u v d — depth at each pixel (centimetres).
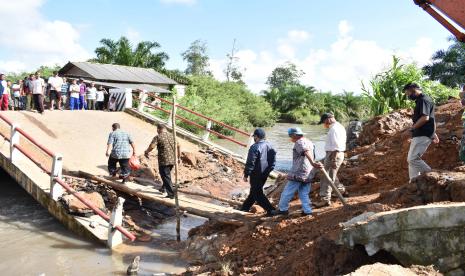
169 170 959
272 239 683
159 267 709
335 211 683
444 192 539
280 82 10812
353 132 1327
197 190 1208
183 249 791
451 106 1105
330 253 479
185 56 7781
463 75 3584
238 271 629
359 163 1002
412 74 1456
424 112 650
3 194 1111
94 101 1888
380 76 1477
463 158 595
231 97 5047
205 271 660
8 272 677
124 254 769
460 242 375
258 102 5481
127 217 934
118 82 3203
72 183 1012
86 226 844
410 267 391
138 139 1498
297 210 787
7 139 1051
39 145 952
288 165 1864
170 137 963
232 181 1392
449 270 379
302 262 522
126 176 1036
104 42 4425
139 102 1830
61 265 711
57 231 872
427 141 668
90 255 760
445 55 3684
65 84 1845
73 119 1505
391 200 613
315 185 933
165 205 995
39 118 1420
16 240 818
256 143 802
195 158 1434
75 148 1278
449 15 478
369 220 429
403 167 874
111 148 1043
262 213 839
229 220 790
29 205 1029
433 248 388
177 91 3750
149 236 870
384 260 433
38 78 1472
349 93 6994
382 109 1423
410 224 400
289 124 6228
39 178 988
